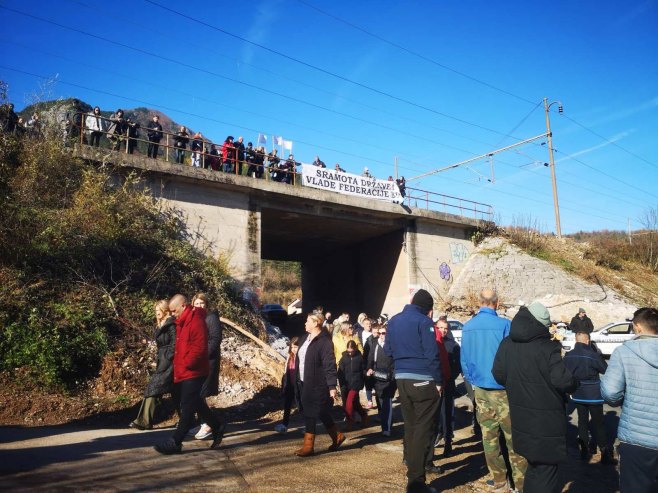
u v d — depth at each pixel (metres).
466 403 10.73
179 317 5.80
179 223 17.12
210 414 6.00
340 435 6.31
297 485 4.76
